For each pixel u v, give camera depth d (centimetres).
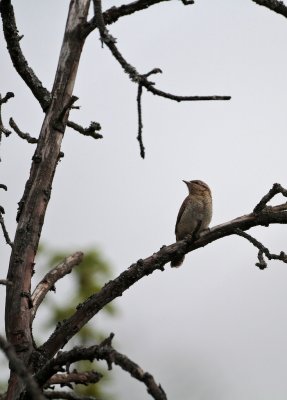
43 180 991
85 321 943
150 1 1033
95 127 1065
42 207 981
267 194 995
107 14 1034
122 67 873
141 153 908
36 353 900
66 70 1038
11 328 918
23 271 950
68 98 1031
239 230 1013
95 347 746
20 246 961
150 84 871
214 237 1009
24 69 1044
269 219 1016
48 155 1002
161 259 987
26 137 1076
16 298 934
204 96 891
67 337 927
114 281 964
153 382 696
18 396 797
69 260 1078
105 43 883
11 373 866
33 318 952
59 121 1011
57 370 774
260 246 995
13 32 1032
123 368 714
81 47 1049
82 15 1054
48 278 1043
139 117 890
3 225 961
